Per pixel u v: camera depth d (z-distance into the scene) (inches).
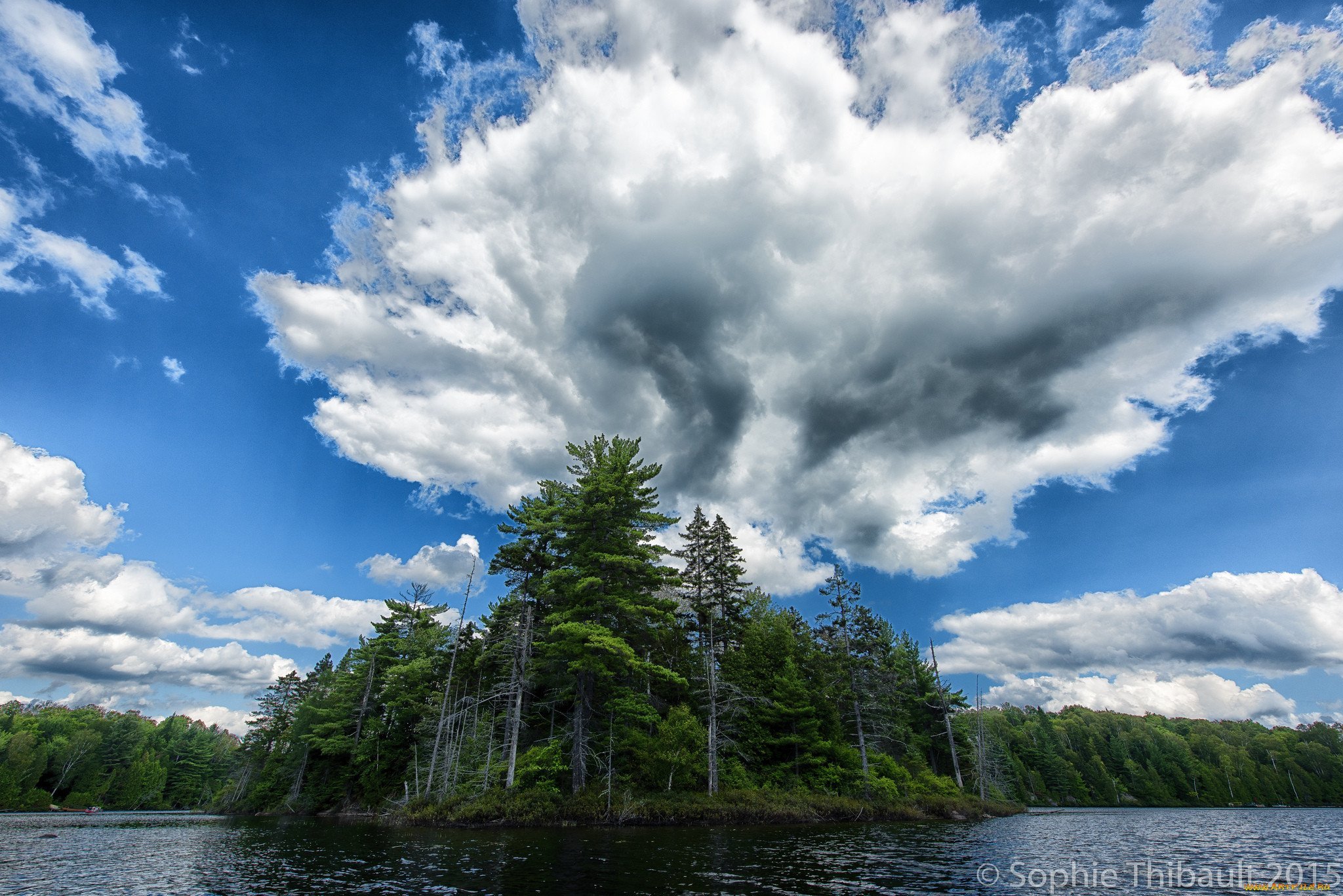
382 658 2015.3
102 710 4601.4
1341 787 4421.8
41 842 1208.2
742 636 1993.1
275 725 2549.2
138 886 665.0
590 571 1464.1
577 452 1596.9
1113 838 1246.9
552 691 1590.8
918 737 2292.1
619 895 568.7
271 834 1318.9
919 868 751.1
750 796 1469.0
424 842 1048.8
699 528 2101.4
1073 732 4751.5
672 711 1534.2
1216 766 4493.1
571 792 1396.4
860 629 1891.0
